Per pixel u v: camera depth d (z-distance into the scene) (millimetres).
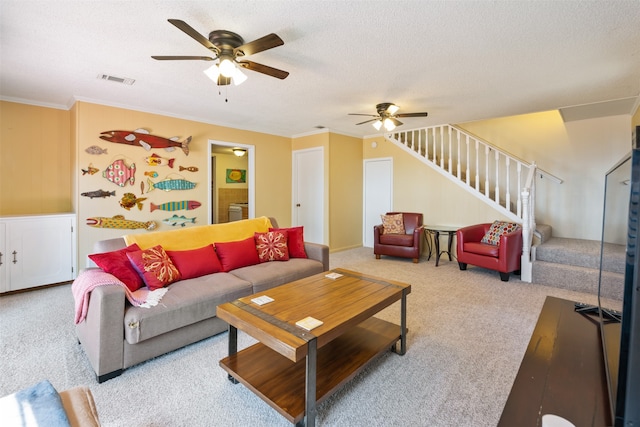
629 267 854
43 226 3656
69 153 4246
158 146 4465
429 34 2273
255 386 1643
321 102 4004
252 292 2672
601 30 2191
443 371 2006
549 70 2920
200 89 3516
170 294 2258
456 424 1552
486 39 2340
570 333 1509
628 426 835
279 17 2064
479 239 4758
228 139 5312
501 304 3180
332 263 5066
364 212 6625
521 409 1012
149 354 2066
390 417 1602
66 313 2928
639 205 815
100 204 4012
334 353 1963
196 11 1989
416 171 5844
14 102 3859
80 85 3393
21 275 3527
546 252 3996
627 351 843
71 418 1027
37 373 1970
